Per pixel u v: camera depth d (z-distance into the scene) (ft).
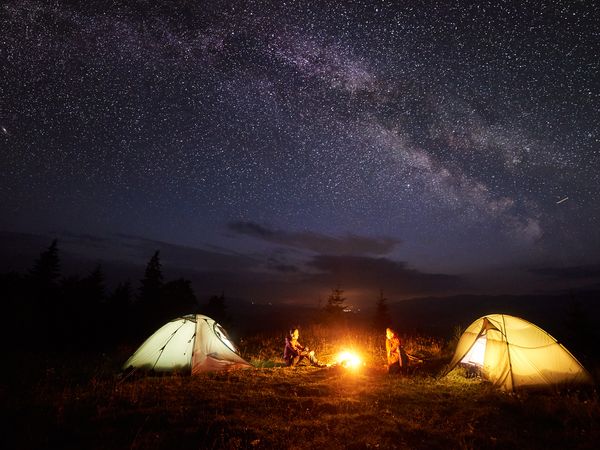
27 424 19.04
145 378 28.76
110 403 22.47
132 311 102.89
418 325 71.92
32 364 32.19
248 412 21.62
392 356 32.81
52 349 44.93
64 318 73.20
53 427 18.93
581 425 20.33
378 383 28.53
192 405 22.61
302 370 33.47
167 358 30.99
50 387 26.07
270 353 42.88
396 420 20.63
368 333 57.41
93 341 61.11
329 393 25.81
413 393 25.84
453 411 22.50
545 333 28.63
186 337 32.24
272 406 22.80
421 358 39.50
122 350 42.63
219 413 21.40
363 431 19.29
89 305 89.66
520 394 25.67
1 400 22.31
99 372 30.68
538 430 19.76
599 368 31.07
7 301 64.34
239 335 57.11
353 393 25.73
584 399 24.49
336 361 37.50
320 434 18.88
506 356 28.19
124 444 17.38
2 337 52.75
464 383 28.58
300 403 23.20
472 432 19.20
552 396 25.13
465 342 31.81
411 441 18.35
